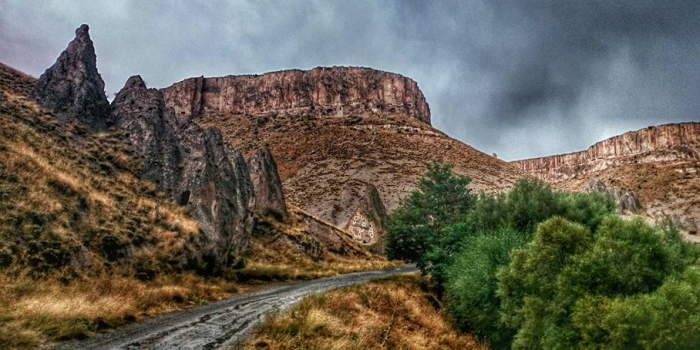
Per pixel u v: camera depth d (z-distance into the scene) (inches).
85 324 430.6
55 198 700.0
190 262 850.1
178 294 649.0
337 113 7263.8
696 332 436.5
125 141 1182.3
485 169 4411.9
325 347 438.3
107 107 1299.2
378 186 3651.6
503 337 691.4
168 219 918.4
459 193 1277.1
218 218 1071.6
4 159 694.5
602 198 874.8
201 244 921.5
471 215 992.9
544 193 869.2
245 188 1577.3
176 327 477.1
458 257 862.5
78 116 1147.3
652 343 431.8
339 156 4485.7
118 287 587.8
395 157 4500.5
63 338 387.9
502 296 612.7
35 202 646.5
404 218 1248.8
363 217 2817.4
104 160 1040.2
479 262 730.2
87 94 1234.0
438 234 1135.6
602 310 470.9
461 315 808.3
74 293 517.3
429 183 1306.6
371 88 7731.3
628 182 6259.8
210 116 7194.9
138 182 1039.6
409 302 830.5
